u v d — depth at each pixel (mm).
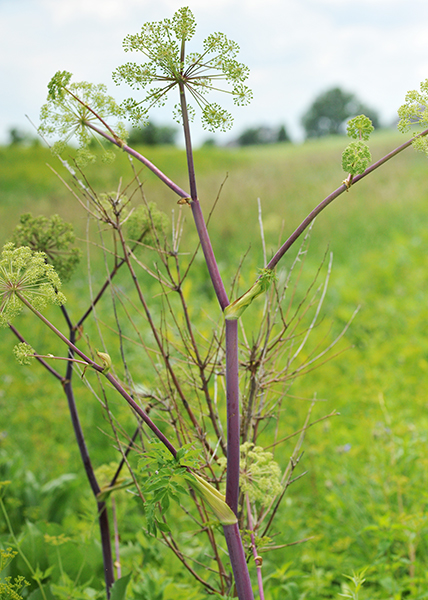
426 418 3562
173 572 2391
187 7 1208
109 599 1919
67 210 14664
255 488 1618
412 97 1236
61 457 3652
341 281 7734
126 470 2189
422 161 17656
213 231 11055
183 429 1917
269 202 14258
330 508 2902
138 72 1241
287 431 3752
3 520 2951
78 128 1419
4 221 14203
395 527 2279
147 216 2047
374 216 12109
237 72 1222
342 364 5102
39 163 26250
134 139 33281
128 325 6352
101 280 8750
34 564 2277
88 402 4312
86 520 2754
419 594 2188
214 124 1257
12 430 4184
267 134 85188
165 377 2076
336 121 87000
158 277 1910
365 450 3367
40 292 1170
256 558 1596
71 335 1940
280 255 1250
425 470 2873
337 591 2340
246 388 2002
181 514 3006
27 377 5184
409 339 5375
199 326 5480
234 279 2023
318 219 12250
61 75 1343
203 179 18469
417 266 8047
